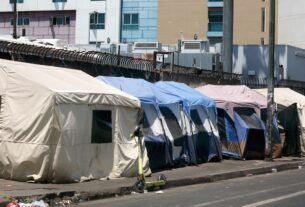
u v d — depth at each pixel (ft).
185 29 242.78
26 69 52.24
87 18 248.73
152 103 64.08
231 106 80.12
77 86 52.60
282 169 74.74
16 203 37.50
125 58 75.25
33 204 38.70
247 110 82.12
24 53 61.16
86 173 50.96
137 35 246.47
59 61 65.10
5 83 50.42
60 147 48.01
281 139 88.43
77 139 49.83
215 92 84.48
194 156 69.87
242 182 58.49
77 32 249.14
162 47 157.89
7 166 49.14
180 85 75.87
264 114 85.56
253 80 109.19
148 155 61.36
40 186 45.80
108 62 72.23
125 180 52.31
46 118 47.93
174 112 68.08
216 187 53.57
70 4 250.98
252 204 41.91
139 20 245.86
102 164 52.85
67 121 48.78
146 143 60.85
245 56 146.92
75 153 49.52
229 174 62.54
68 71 58.29
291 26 222.07
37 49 62.64
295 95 100.12
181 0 243.60
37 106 48.47
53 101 47.98
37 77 50.70
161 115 65.21
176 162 66.64
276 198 45.37
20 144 48.57
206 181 58.39
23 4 256.52
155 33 245.04
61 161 48.03
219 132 79.92
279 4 227.20
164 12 245.04
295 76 149.79
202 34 240.94
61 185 47.19
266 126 81.71
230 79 100.83
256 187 53.57
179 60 135.85
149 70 79.92
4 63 51.47
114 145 54.24
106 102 53.16
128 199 44.57
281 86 118.52
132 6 247.09
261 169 69.31
